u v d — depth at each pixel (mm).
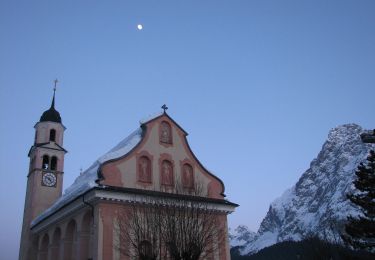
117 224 37375
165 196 34594
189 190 39562
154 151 43375
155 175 42375
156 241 30828
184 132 46469
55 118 68188
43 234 51562
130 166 41188
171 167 43906
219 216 43406
